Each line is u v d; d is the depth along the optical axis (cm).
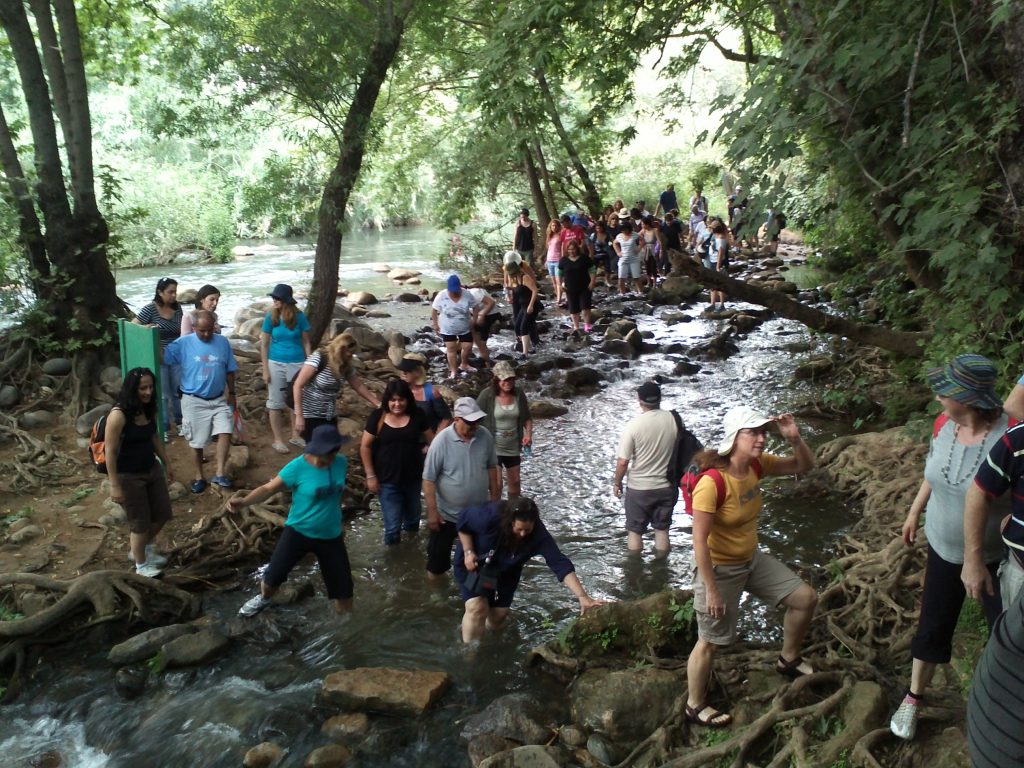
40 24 1021
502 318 1495
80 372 985
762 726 457
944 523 394
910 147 654
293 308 911
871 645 542
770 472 461
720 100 747
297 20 1098
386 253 3250
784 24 791
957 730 426
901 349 849
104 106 3061
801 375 1216
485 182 2400
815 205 1010
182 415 826
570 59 1048
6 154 1034
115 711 545
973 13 625
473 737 499
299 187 1277
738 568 459
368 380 1226
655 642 566
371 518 831
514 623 627
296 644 613
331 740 509
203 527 755
